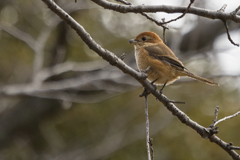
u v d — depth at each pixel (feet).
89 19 47.06
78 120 46.42
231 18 20.66
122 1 21.16
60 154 43.73
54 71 41.55
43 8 47.01
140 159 41.78
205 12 20.93
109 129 44.60
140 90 46.70
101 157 42.22
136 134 43.32
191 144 40.27
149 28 48.16
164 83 28.60
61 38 45.39
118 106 46.55
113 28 47.50
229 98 43.04
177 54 44.83
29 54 47.26
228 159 38.47
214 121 23.12
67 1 43.19
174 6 21.03
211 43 48.03
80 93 44.70
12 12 47.52
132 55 47.57
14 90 40.22
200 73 46.65
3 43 46.32
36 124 47.03
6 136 45.68
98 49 18.92
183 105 44.45
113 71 43.68
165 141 41.70
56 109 46.80
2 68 46.96
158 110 45.60
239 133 38.68
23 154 44.68
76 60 46.93
